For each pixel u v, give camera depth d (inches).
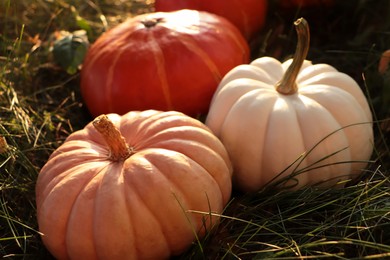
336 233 24.2
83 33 35.2
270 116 25.3
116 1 41.8
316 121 25.1
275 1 36.8
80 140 25.4
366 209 24.3
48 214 23.2
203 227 24.0
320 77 26.9
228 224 25.5
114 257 22.8
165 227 23.0
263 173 25.9
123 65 29.2
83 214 22.7
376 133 30.0
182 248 24.0
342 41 36.3
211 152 24.3
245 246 24.8
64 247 23.5
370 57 33.2
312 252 23.9
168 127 24.7
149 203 22.6
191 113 30.0
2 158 28.4
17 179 28.1
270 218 24.8
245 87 26.4
